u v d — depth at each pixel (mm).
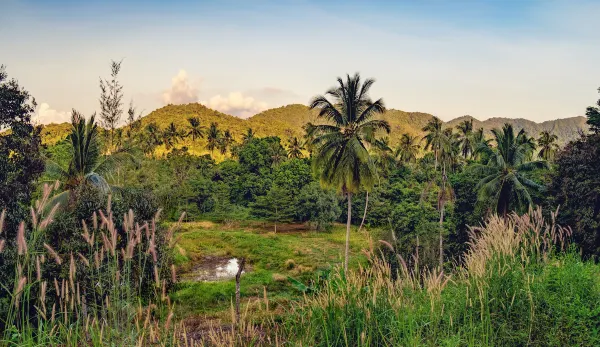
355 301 4824
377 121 24391
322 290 5238
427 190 38531
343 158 24906
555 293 4969
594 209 17438
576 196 18094
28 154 14586
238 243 43156
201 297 21109
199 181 60969
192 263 34125
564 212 18906
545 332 4336
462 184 32062
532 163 27766
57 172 18078
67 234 10555
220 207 61531
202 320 10695
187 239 43438
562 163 19906
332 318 4734
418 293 4934
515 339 4320
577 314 4598
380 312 4730
